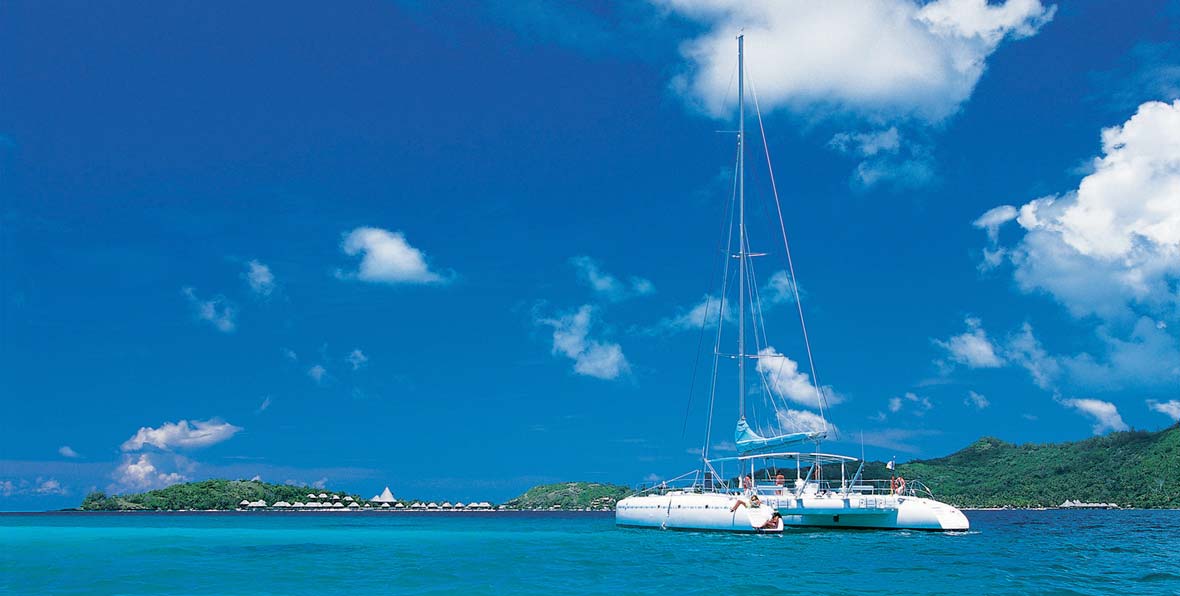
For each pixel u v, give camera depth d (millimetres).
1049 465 171500
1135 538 41469
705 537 35594
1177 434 163875
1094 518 85688
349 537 41094
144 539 38250
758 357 42219
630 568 24422
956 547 31859
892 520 38938
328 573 23484
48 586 20969
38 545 33875
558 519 94188
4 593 19734
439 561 26766
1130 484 154125
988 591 19688
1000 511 133750
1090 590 19922
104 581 21859
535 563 25984
